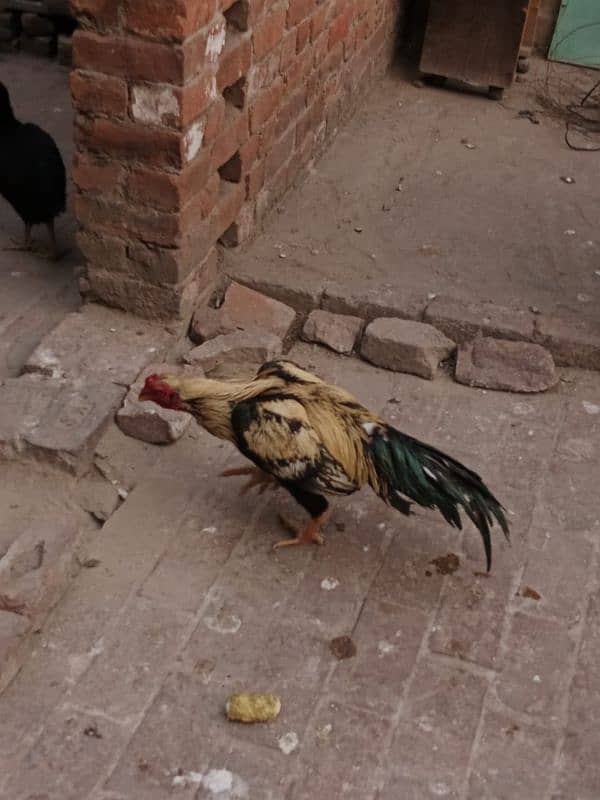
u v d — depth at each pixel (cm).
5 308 243
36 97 353
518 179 314
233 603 174
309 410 171
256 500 194
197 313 237
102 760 149
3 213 282
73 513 190
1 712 154
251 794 146
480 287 257
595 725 158
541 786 149
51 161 247
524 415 221
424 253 270
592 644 171
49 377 214
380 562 183
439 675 164
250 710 154
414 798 147
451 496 167
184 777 147
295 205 288
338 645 168
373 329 234
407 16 399
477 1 355
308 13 274
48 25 373
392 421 218
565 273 266
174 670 162
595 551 188
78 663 162
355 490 174
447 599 177
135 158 212
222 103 225
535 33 402
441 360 235
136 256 225
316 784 148
